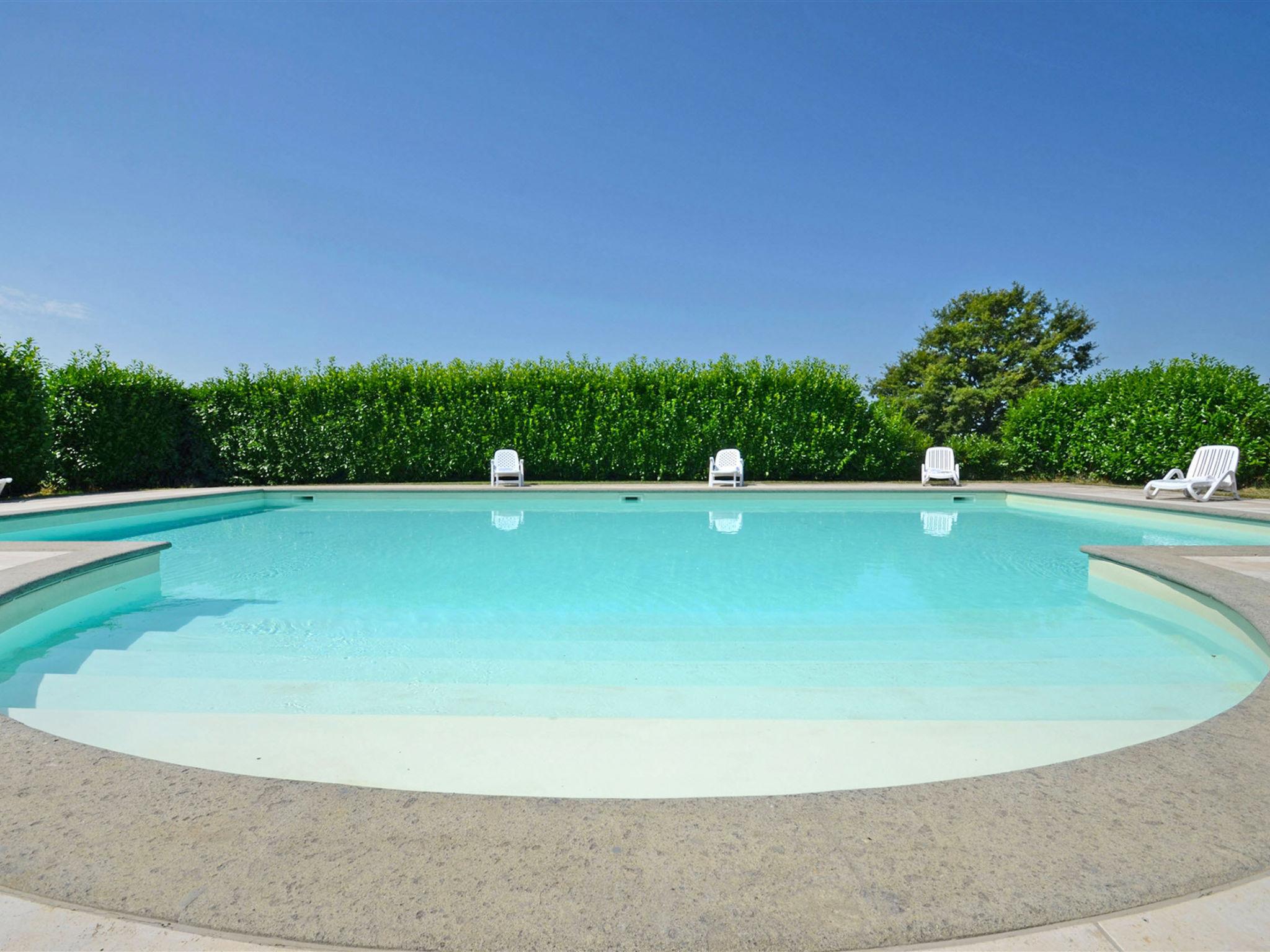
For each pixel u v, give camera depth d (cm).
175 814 126
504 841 119
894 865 112
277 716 225
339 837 120
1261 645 272
